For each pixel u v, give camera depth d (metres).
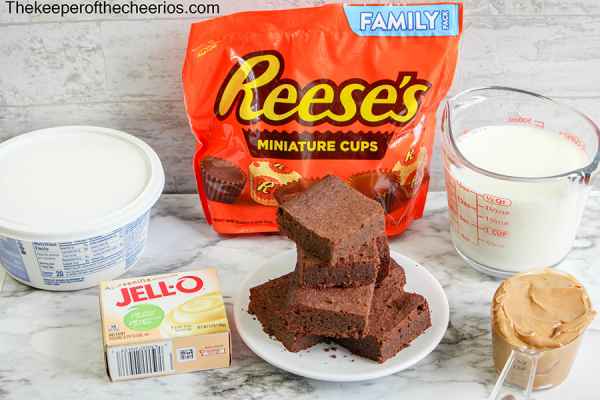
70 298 0.85
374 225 0.78
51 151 0.89
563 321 0.76
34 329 0.83
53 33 0.87
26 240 0.81
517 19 0.88
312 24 0.84
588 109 0.94
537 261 0.85
